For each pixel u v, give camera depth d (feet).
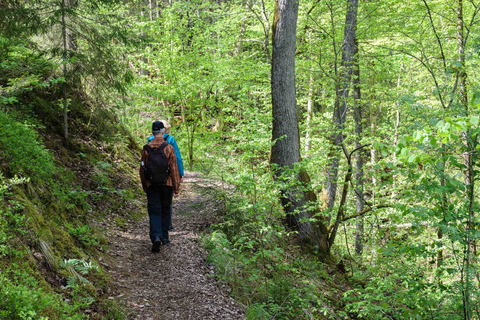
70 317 10.18
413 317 17.44
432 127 16.63
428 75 37.70
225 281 16.97
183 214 24.12
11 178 14.73
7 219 12.07
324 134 34.42
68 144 24.13
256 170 23.08
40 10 21.79
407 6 34.32
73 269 12.94
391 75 41.73
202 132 45.32
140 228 20.99
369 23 35.50
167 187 17.71
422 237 28.53
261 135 20.90
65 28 23.15
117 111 33.63
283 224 27.07
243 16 45.50
